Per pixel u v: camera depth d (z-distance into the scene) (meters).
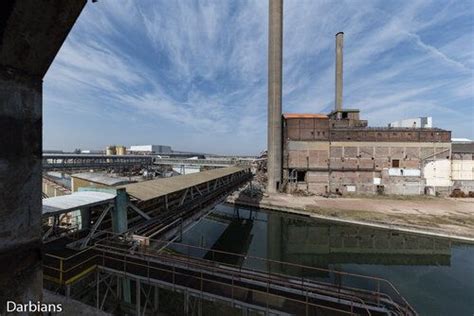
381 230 24.19
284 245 21.38
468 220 25.02
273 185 40.84
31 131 2.68
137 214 12.95
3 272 2.46
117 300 9.70
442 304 12.86
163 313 10.62
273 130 40.91
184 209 14.77
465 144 53.38
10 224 2.49
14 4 2.11
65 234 10.94
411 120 51.69
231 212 31.47
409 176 38.53
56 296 6.30
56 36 2.62
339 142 39.41
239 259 18.58
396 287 14.63
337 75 51.78
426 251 19.86
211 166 57.72
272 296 8.00
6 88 2.36
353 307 7.59
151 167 57.16
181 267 9.38
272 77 40.88
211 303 11.66
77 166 37.97
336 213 27.95
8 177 2.44
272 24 40.75
